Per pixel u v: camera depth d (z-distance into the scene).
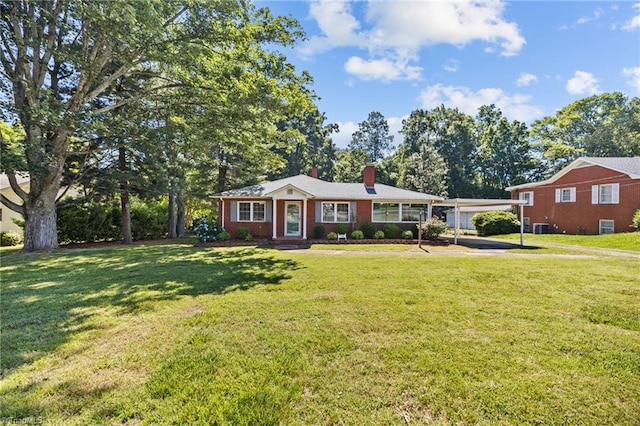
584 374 2.98
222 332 3.95
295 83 12.80
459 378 2.90
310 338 3.76
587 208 19.03
